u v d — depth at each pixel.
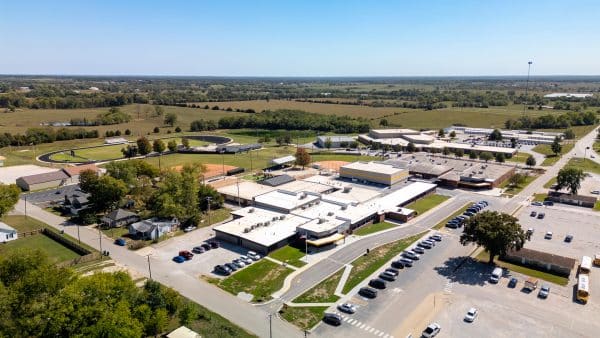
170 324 75.75
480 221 99.62
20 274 74.06
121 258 105.12
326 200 144.62
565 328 75.00
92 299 66.06
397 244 113.06
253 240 110.06
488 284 90.81
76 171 189.50
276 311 81.19
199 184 145.38
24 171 196.62
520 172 197.12
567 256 104.94
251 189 161.88
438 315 79.12
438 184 178.62
